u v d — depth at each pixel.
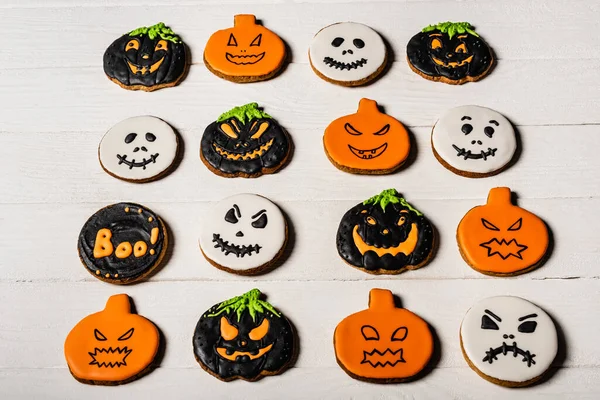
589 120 0.66
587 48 0.69
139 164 0.63
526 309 0.58
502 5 0.71
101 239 0.61
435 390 0.57
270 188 0.64
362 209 0.61
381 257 0.59
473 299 0.59
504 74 0.68
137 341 0.58
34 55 0.71
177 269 0.61
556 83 0.68
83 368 0.57
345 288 0.60
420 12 0.71
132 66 0.68
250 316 0.58
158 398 0.57
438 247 0.61
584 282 0.60
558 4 0.71
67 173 0.65
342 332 0.57
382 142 0.64
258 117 0.65
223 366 0.56
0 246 0.62
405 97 0.67
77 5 0.73
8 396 0.58
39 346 0.59
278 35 0.70
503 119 0.65
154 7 0.72
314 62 0.67
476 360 0.56
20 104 0.68
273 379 0.57
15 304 0.61
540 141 0.65
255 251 0.60
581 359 0.57
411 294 0.60
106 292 0.61
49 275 0.61
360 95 0.67
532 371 0.55
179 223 0.63
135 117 0.66
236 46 0.68
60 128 0.67
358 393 0.57
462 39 0.68
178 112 0.67
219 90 0.68
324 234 0.62
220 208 0.62
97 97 0.68
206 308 0.60
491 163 0.63
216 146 0.64
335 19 0.71
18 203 0.64
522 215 0.61
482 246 0.60
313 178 0.64
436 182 0.64
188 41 0.70
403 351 0.56
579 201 0.63
